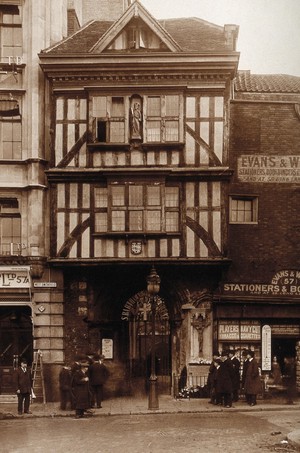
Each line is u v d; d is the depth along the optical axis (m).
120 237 22.25
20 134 23.00
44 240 22.66
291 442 13.35
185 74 22.39
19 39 23.25
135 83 22.48
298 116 23.88
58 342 22.62
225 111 22.48
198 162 22.36
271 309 22.70
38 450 13.34
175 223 22.36
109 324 23.08
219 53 22.23
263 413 19.00
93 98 22.55
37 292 22.66
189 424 16.66
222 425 16.39
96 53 22.31
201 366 22.45
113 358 23.02
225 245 22.16
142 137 22.42
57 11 23.97
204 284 22.75
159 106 22.52
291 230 23.52
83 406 18.59
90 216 22.38
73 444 13.99
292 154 23.78
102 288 22.89
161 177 22.28
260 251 23.36
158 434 15.04
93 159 22.50
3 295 22.64
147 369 23.95
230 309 22.59
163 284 22.91
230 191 23.53
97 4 28.62
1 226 22.84
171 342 23.05
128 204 22.30
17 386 19.42
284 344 22.77
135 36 22.55
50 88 22.91
